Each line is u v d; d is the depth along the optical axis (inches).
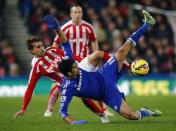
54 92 1321.4
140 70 1107.9
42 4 2775.6
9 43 2721.5
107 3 2856.8
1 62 2549.2
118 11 2815.0
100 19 2743.6
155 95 2242.9
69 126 1087.6
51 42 2583.7
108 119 1165.1
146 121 1159.6
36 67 1227.2
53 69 1245.7
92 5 2834.6
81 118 1277.1
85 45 1430.9
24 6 2795.3
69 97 1082.1
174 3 2896.2
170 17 2844.5
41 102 1840.6
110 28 2704.2
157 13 2847.0
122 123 1130.0
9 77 2361.0
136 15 2807.6
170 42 2733.8
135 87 2367.1
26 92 1195.9
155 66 2588.6
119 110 1075.3
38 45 1221.7
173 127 1055.6
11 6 2824.8
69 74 1056.8
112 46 2615.7
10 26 2778.1
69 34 1414.9
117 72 1098.7
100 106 1284.4
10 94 2347.4
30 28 2716.5
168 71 2613.2
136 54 2516.0
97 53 1077.1
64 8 2760.8
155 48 2655.0
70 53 1096.8
